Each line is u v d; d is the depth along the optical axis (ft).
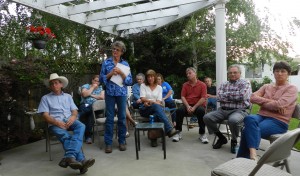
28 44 17.93
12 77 12.14
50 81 11.76
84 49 22.11
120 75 12.64
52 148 13.75
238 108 12.76
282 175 6.18
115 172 10.09
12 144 14.14
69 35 20.94
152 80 14.55
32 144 14.58
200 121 14.38
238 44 25.75
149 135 13.65
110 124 12.78
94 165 10.93
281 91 10.46
